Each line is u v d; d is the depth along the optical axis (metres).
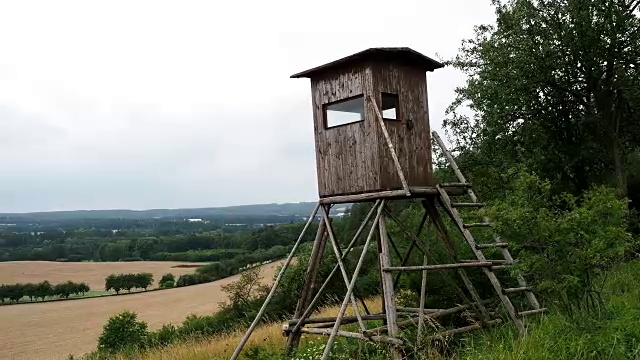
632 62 18.94
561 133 20.55
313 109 10.98
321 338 12.05
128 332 26.52
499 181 16.69
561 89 19.38
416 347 8.42
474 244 9.93
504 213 8.38
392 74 10.25
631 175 23.59
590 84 19.36
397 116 10.32
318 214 11.16
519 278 10.28
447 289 11.85
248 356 11.49
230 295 32.25
